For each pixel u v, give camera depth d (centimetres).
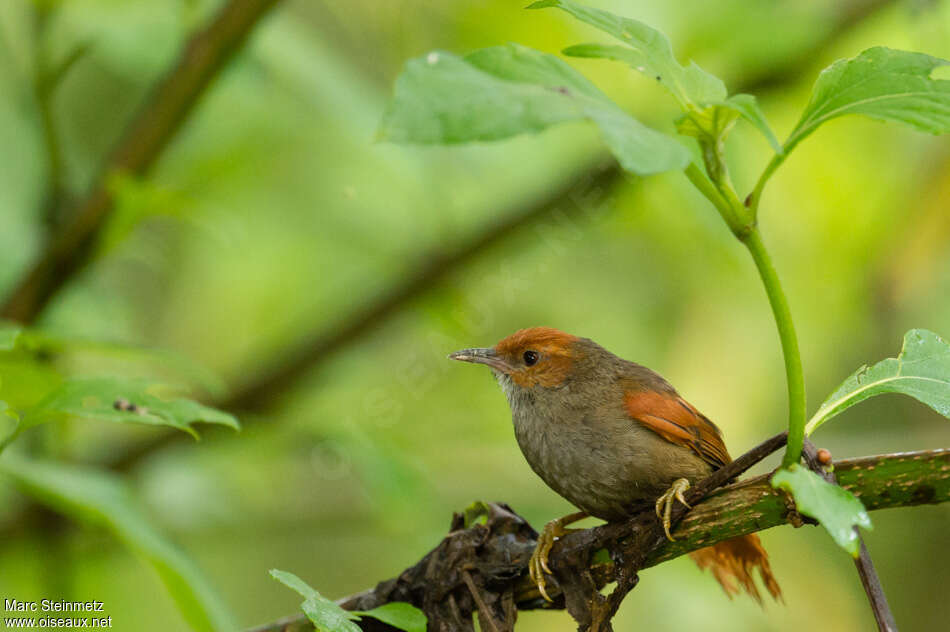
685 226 1174
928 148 1145
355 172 1179
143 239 1149
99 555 1024
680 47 1046
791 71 1028
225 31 902
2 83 1076
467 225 1127
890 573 1345
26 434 913
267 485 1182
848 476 466
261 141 1133
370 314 1073
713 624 1169
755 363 1268
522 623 1308
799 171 1150
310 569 1358
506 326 1244
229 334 1227
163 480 1123
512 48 338
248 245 1169
